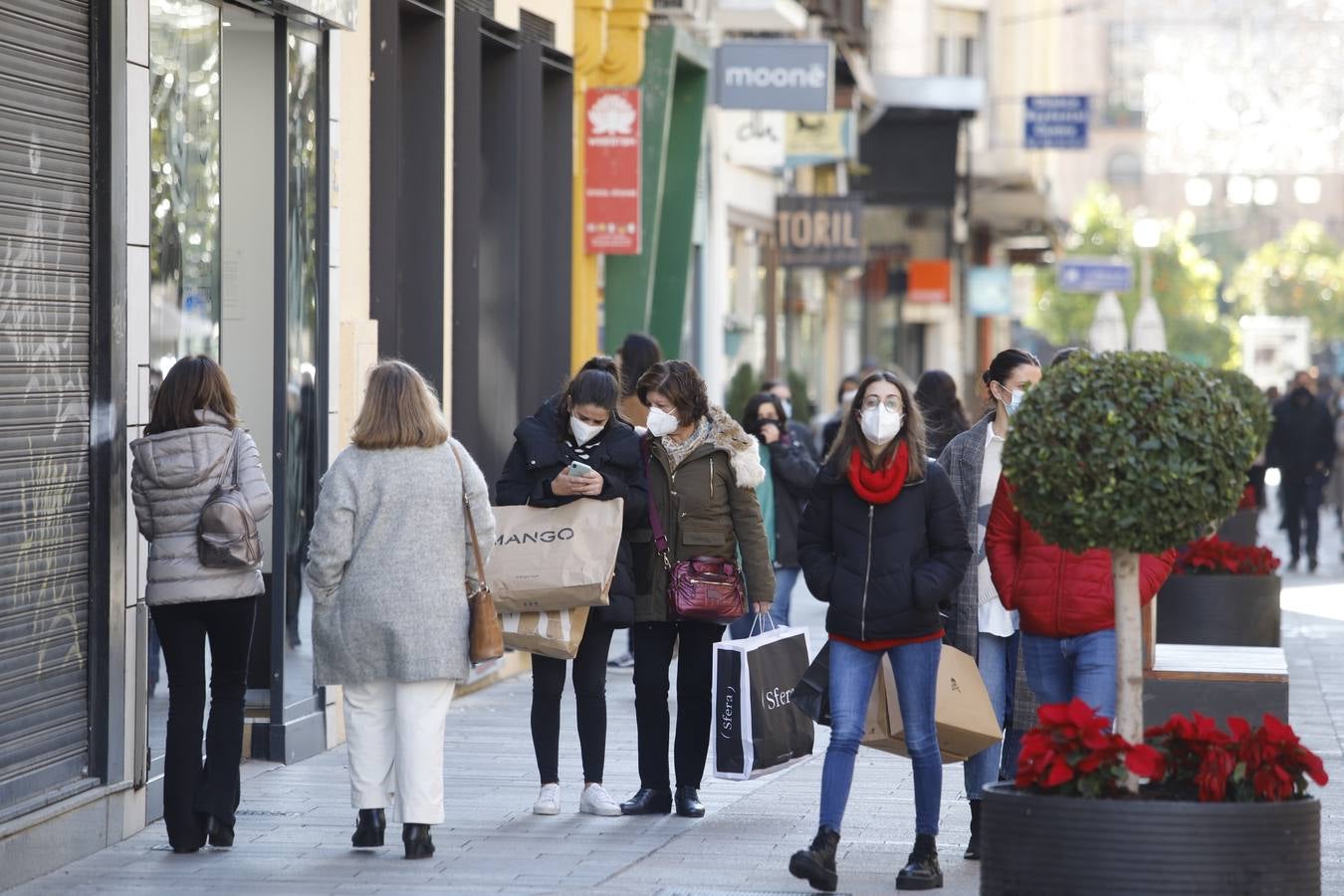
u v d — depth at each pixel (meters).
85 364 21.12
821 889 19.47
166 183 24.23
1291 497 64.06
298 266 27.86
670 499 23.39
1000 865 16.91
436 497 20.84
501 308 38.97
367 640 20.78
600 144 45.31
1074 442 17.11
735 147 65.81
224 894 19.34
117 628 21.61
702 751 23.88
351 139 30.11
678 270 55.06
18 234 19.73
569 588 22.53
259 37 27.47
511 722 31.50
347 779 26.06
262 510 21.00
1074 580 19.64
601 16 45.47
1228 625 36.72
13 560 19.69
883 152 98.94
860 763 28.09
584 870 20.56
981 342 145.38
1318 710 33.47
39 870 20.02
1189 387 17.16
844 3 77.31
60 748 20.80
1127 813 16.33
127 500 21.78
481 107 38.47
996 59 135.75
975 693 20.28
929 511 19.69
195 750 21.25
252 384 27.86
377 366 21.11
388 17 31.88
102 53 21.25
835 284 95.31
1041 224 136.88
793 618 49.69
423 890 19.55
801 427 39.88
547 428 23.33
